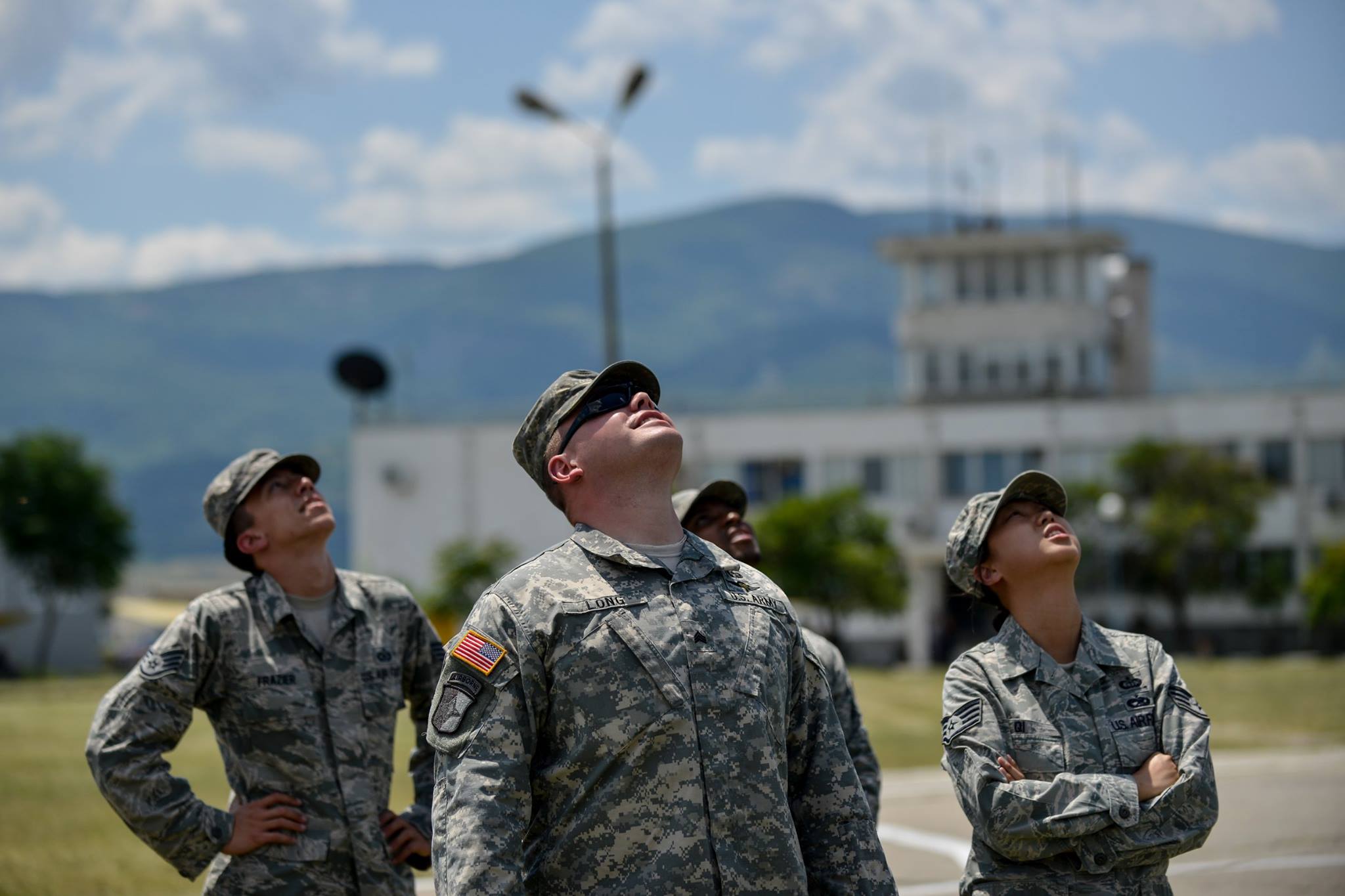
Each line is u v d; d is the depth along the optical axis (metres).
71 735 22.70
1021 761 5.80
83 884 11.77
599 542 4.80
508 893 4.34
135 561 68.12
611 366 5.04
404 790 15.25
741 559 8.52
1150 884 5.71
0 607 65.00
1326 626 61.78
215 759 19.09
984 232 73.38
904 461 68.31
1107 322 74.56
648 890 4.43
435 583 58.03
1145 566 62.66
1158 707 5.84
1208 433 66.19
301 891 6.69
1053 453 67.25
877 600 52.97
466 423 71.12
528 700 4.59
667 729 4.53
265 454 7.19
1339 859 11.92
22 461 65.25
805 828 4.88
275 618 6.96
